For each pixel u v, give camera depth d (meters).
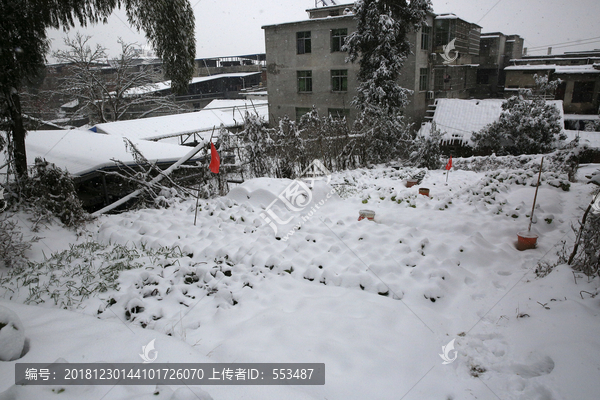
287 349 3.28
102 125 23.30
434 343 3.40
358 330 3.52
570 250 4.98
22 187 6.86
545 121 17.89
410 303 4.11
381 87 16.89
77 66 28.34
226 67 52.03
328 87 23.97
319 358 3.17
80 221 6.87
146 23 9.52
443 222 6.19
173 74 10.54
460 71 27.27
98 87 29.16
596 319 3.22
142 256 5.64
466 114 22.78
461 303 4.12
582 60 32.09
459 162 14.97
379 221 6.58
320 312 3.90
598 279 3.82
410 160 14.12
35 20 6.96
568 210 6.68
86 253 5.83
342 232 5.87
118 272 5.08
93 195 11.83
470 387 2.84
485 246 5.36
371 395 2.77
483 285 4.48
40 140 13.81
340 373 3.00
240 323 3.82
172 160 11.09
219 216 7.03
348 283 4.56
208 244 5.92
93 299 4.46
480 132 19.66
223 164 9.30
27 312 3.89
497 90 32.44
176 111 34.44
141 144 13.58
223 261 5.34
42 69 7.55
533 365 2.95
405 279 4.52
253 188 7.66
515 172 8.66
